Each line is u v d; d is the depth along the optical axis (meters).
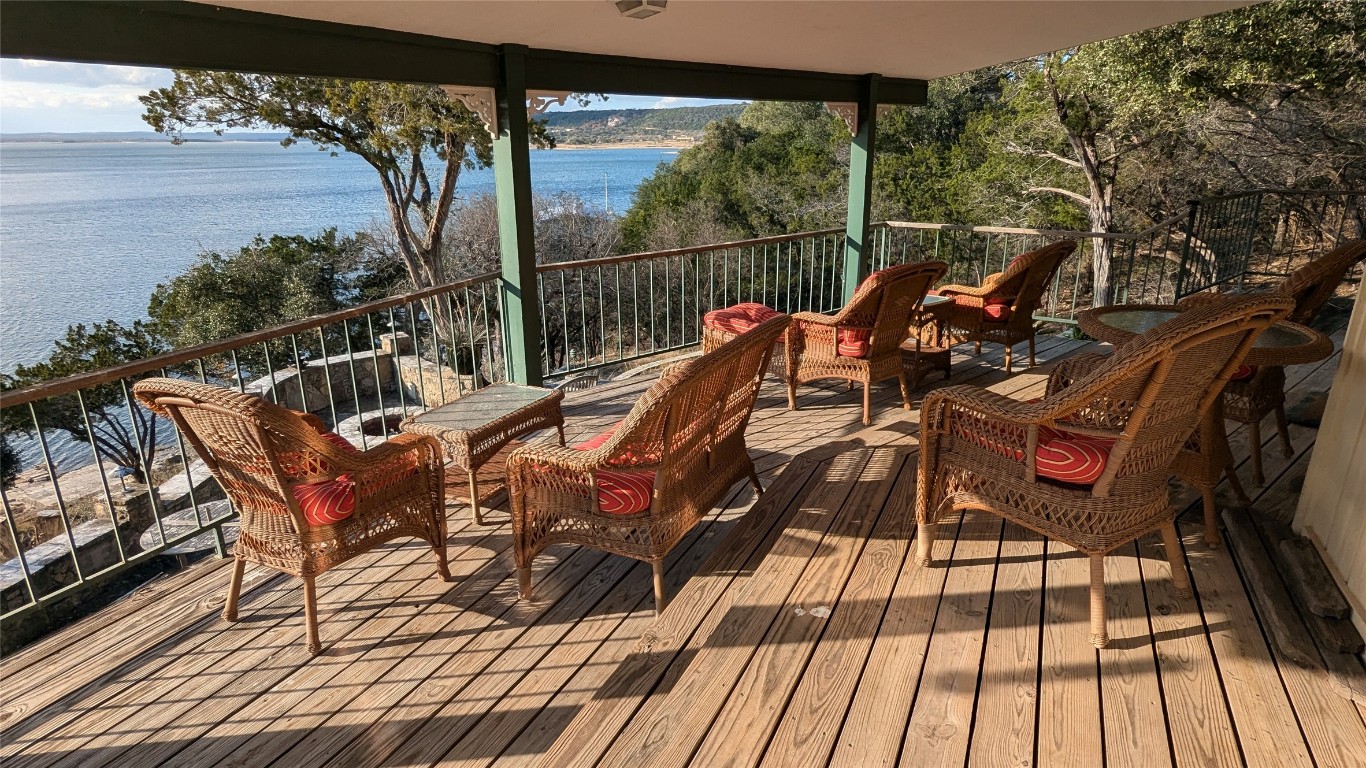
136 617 2.63
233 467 2.34
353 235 17.16
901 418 4.28
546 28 3.58
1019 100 14.30
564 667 2.33
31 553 6.02
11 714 2.17
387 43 3.34
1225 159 13.06
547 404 3.47
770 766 1.60
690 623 2.11
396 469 2.56
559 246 18.66
